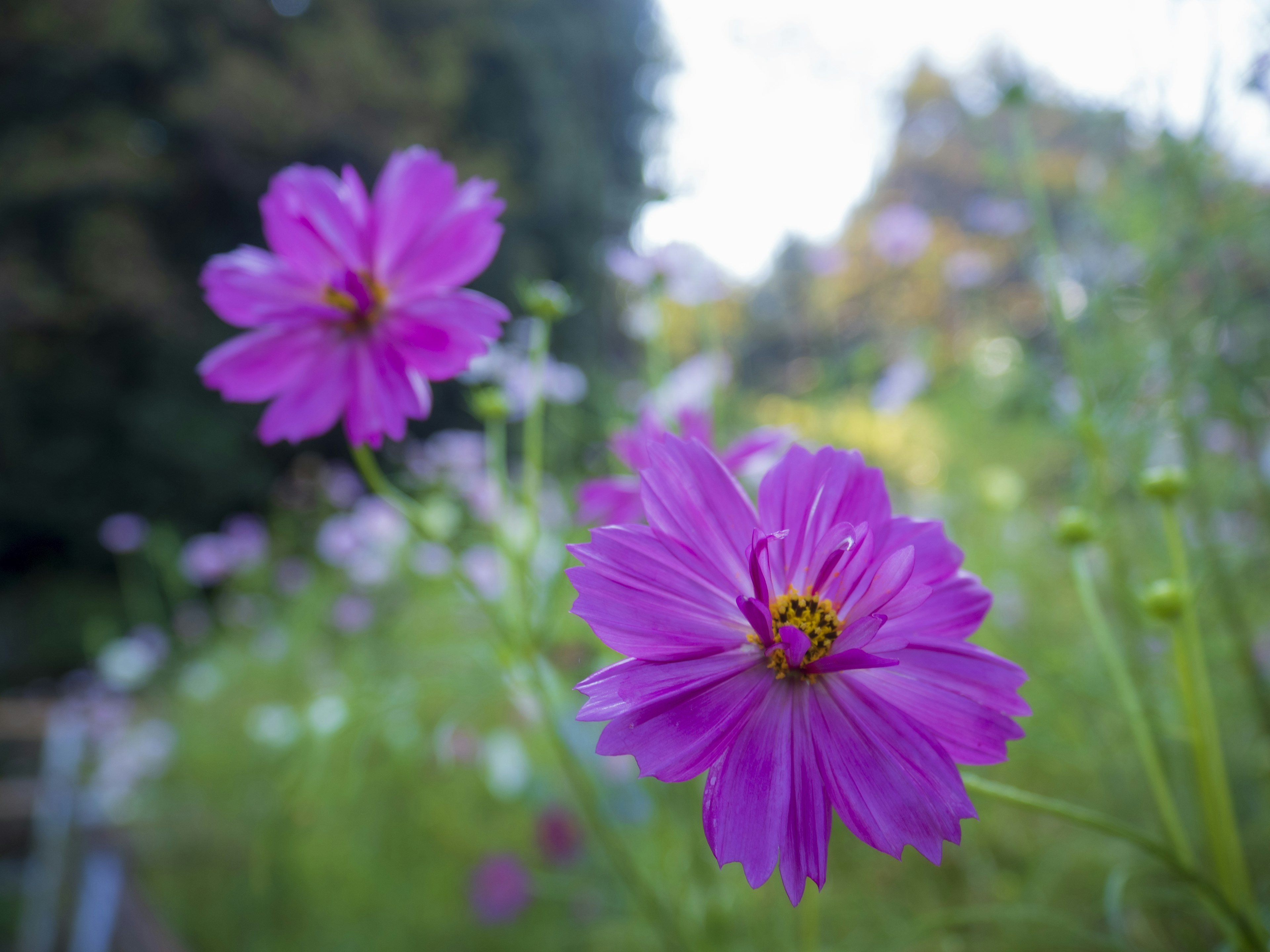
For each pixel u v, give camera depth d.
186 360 2.44
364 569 0.82
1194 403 0.33
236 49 2.49
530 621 0.26
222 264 0.23
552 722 0.27
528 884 0.51
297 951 0.56
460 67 2.76
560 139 2.95
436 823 0.58
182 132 2.46
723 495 0.16
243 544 1.10
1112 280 0.35
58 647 2.06
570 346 1.47
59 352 2.34
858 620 0.15
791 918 0.31
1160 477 0.21
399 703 0.32
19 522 2.29
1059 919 0.20
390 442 1.38
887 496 0.16
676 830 0.32
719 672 0.15
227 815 0.67
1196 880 0.16
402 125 2.62
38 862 0.67
